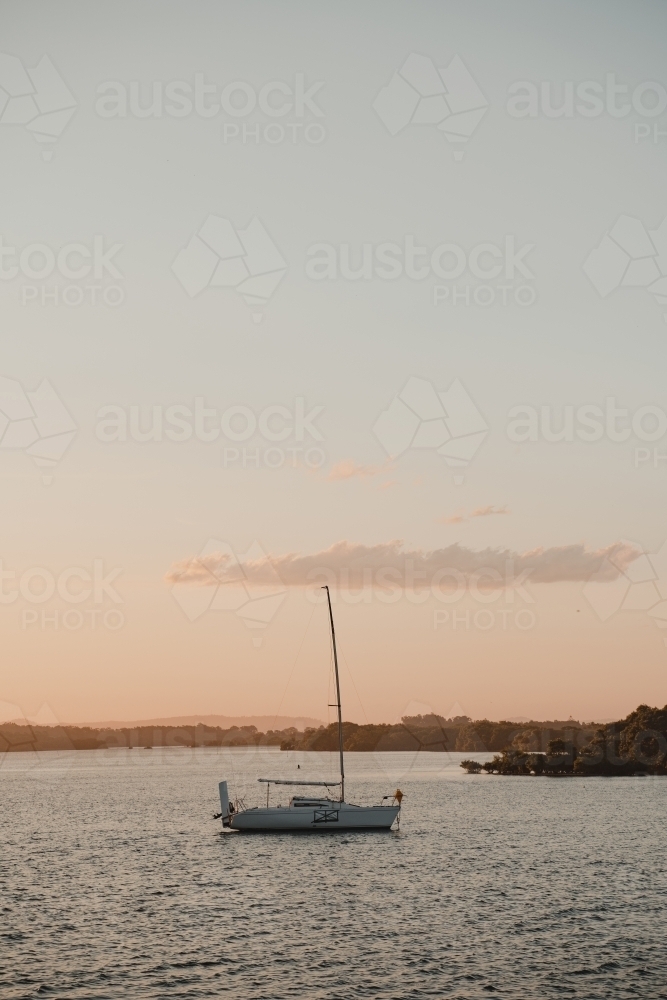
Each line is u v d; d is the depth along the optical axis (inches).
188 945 1871.3
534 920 2075.5
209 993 1557.6
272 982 1616.6
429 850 3346.5
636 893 2409.0
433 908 2233.0
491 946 1841.8
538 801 5964.6
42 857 3284.9
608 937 1905.8
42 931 2007.9
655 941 1868.8
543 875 2736.2
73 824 4586.6
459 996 1536.7
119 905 2310.5
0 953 1813.5
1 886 2613.2
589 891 2448.3
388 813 3789.4
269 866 2977.4
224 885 2608.3
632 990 1561.3
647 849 3366.1
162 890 2529.5
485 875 2746.1
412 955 1780.3
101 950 1834.4
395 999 1523.1
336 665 3809.1
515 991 1561.3
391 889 2514.8
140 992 1565.0
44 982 1619.1
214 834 3909.9
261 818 3774.6
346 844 3526.1
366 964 1721.2
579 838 3747.5
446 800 6097.4
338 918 2127.2
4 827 4451.3
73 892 2506.2
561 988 1574.8
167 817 4936.0
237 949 1836.9
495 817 4766.2
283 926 2044.8
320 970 1685.5
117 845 3624.5
